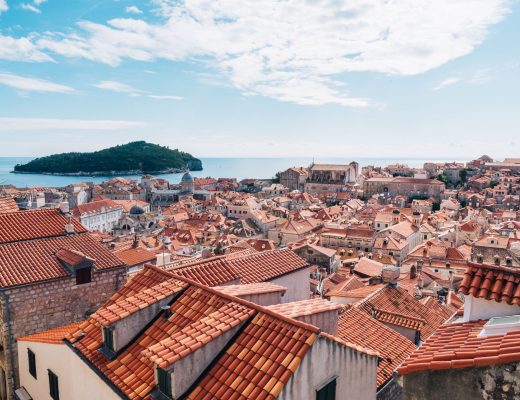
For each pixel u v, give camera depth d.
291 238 131.75
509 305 12.38
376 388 16.34
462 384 9.62
